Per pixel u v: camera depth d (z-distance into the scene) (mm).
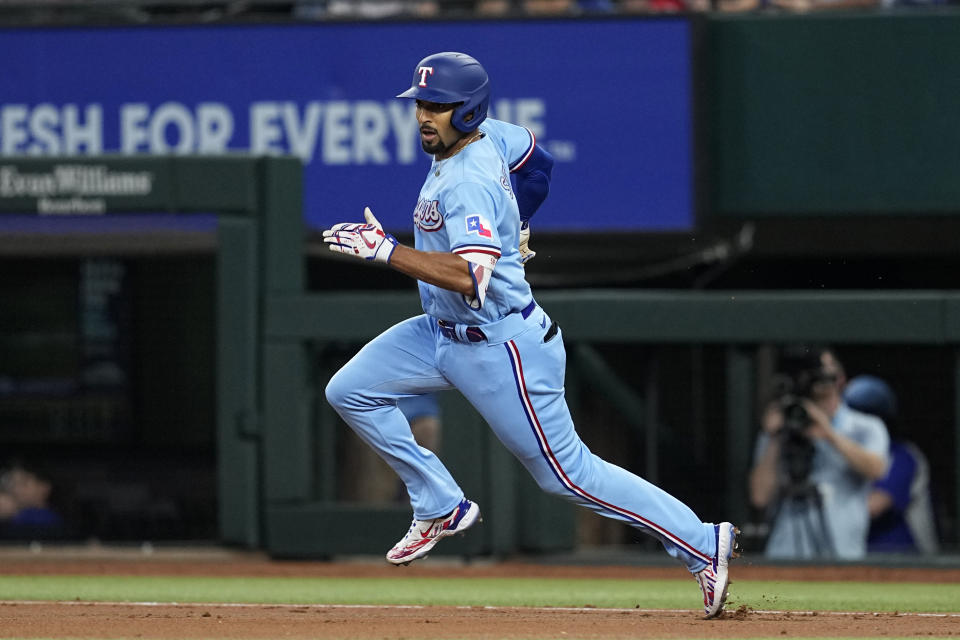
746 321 29594
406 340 17438
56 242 35781
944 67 35906
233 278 31109
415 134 35562
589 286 38781
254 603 22500
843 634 17547
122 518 36594
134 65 36188
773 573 28828
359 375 17453
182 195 31188
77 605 21625
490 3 37625
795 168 36344
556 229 35625
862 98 36156
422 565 30328
